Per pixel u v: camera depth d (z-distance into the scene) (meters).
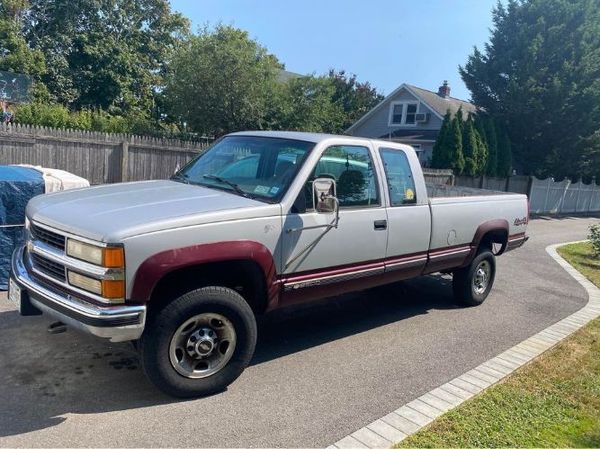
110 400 3.92
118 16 37.22
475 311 7.04
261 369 4.70
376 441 3.61
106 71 35.44
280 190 4.51
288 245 4.44
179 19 39.94
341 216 4.86
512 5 26.27
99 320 3.50
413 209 5.68
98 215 3.82
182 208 4.00
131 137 14.22
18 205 5.98
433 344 5.65
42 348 4.68
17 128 12.52
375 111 34.62
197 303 3.88
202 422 3.71
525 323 6.64
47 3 35.22
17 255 4.44
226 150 5.36
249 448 3.44
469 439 3.69
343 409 4.05
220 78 23.41
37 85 31.03
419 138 30.77
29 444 3.30
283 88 25.27
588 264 11.50
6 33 31.33
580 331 6.37
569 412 4.22
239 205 4.20
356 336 5.73
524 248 13.05
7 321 5.20
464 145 22.59
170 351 3.85
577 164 26.62
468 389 4.52
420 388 4.51
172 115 28.30
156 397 4.02
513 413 4.12
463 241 6.55
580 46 24.72
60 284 3.82
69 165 13.28
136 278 3.57
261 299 4.44
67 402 3.84
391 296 7.46
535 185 26.39
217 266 4.08
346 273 5.02
